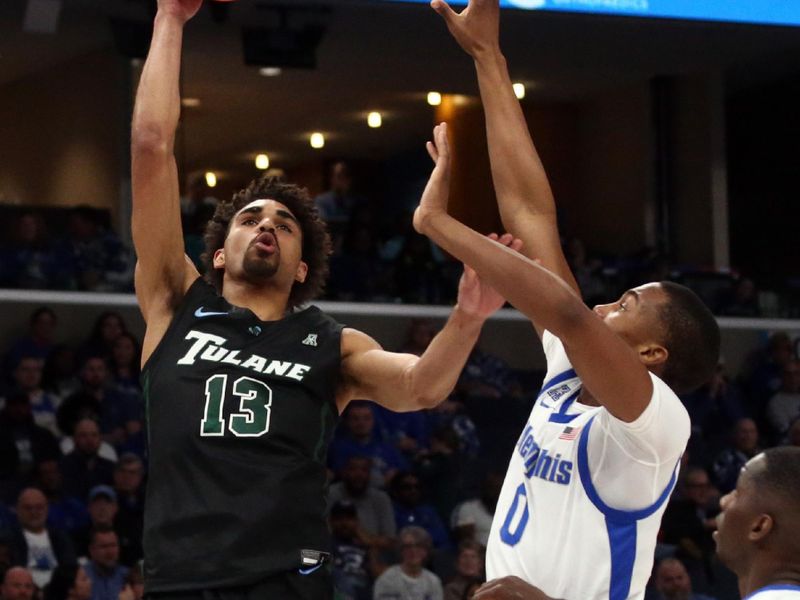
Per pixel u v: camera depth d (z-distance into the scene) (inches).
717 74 631.2
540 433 126.2
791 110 658.8
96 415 426.6
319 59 601.0
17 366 451.5
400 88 661.9
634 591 120.9
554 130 693.9
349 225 565.0
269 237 140.9
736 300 572.1
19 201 619.5
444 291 548.1
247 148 802.2
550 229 144.9
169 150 142.9
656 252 596.7
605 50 592.4
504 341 548.1
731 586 406.3
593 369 113.2
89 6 520.7
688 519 420.8
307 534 128.5
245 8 515.5
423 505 424.8
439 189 117.3
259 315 140.6
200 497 126.6
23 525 358.0
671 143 650.8
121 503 386.3
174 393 131.0
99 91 571.8
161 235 141.0
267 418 130.0
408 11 514.0
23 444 407.2
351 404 443.8
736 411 515.2
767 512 102.4
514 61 609.6
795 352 569.0
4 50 577.3
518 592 112.0
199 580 124.4
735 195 687.7
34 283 494.9
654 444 116.5
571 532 120.8
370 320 530.6
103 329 465.7
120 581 355.6
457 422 469.7
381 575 367.2
